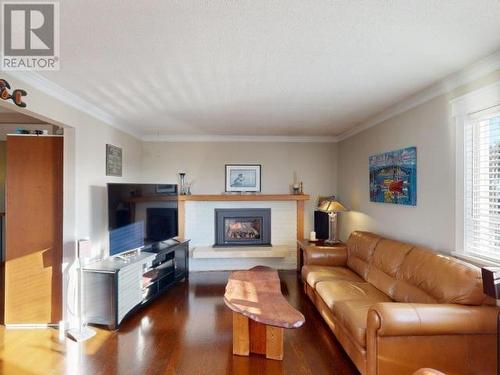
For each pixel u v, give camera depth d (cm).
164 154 549
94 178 360
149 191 420
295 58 226
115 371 240
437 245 284
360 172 457
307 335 300
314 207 562
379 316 202
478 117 245
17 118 412
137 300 350
